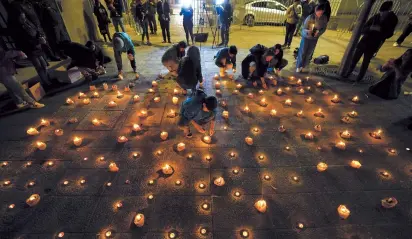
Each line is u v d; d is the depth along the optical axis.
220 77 6.83
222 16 9.30
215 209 2.91
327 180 3.35
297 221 2.78
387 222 2.78
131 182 3.27
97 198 3.02
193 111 3.45
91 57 6.15
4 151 3.79
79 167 3.50
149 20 11.79
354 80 6.67
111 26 14.27
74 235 2.59
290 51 9.55
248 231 2.66
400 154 3.85
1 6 6.77
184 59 5.05
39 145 3.80
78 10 9.30
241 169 3.52
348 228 2.71
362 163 3.66
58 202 2.97
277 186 3.24
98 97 5.59
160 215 2.82
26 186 3.18
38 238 2.56
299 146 4.02
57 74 6.20
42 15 7.27
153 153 3.81
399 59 5.16
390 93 5.49
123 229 2.66
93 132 4.31
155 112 4.98
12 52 4.46
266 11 14.50
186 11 9.38
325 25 6.22
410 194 3.15
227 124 4.60
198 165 3.58
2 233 2.61
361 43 5.97
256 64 5.96
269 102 5.46
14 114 4.84
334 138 4.23
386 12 5.44
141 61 8.09
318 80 6.70
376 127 4.55
